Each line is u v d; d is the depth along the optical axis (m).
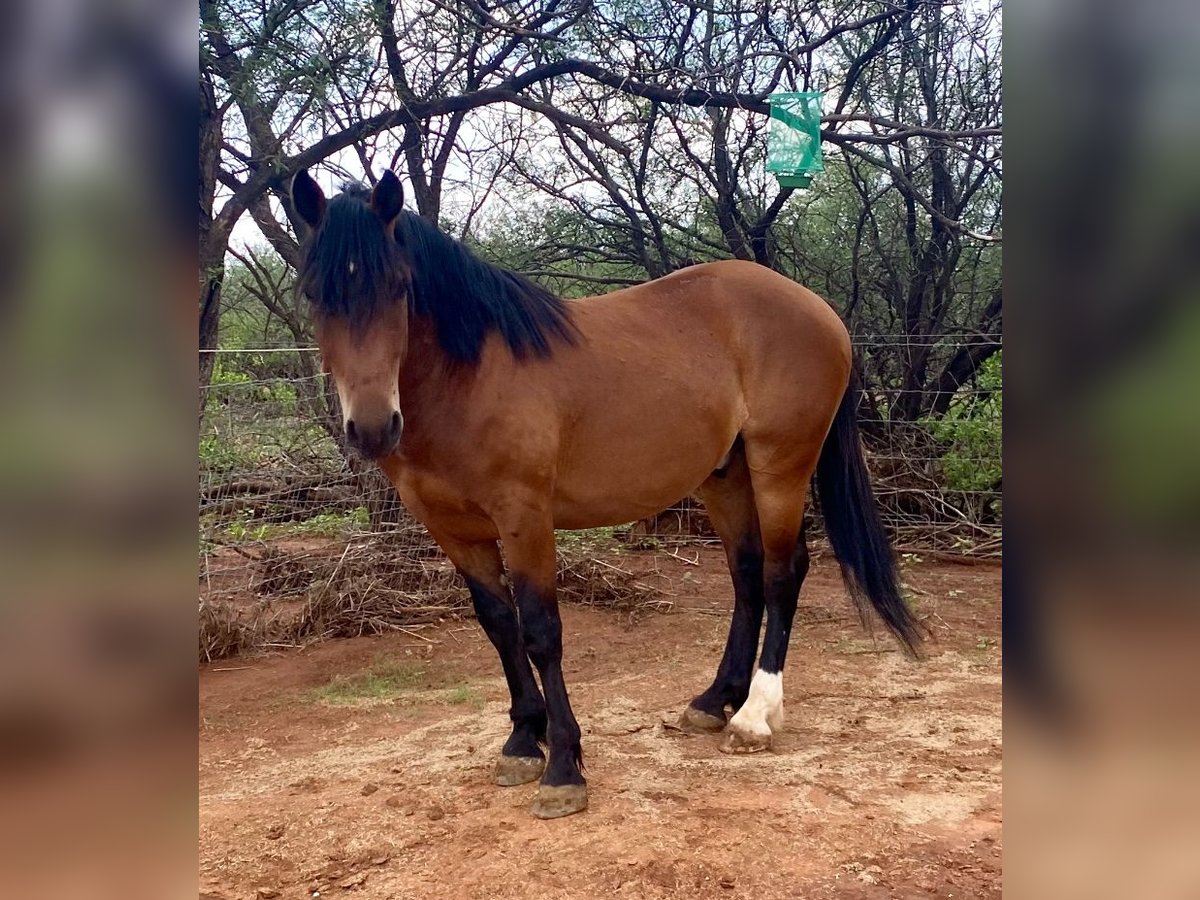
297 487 4.88
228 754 2.99
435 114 5.20
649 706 3.29
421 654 4.09
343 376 2.14
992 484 5.58
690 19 5.62
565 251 7.26
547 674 2.50
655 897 2.00
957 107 6.59
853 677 3.54
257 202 5.38
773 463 2.98
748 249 6.21
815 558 5.57
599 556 5.58
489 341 2.44
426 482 2.49
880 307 7.17
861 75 6.43
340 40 4.55
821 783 2.58
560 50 5.82
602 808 2.45
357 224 2.14
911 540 5.74
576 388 2.58
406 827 2.39
